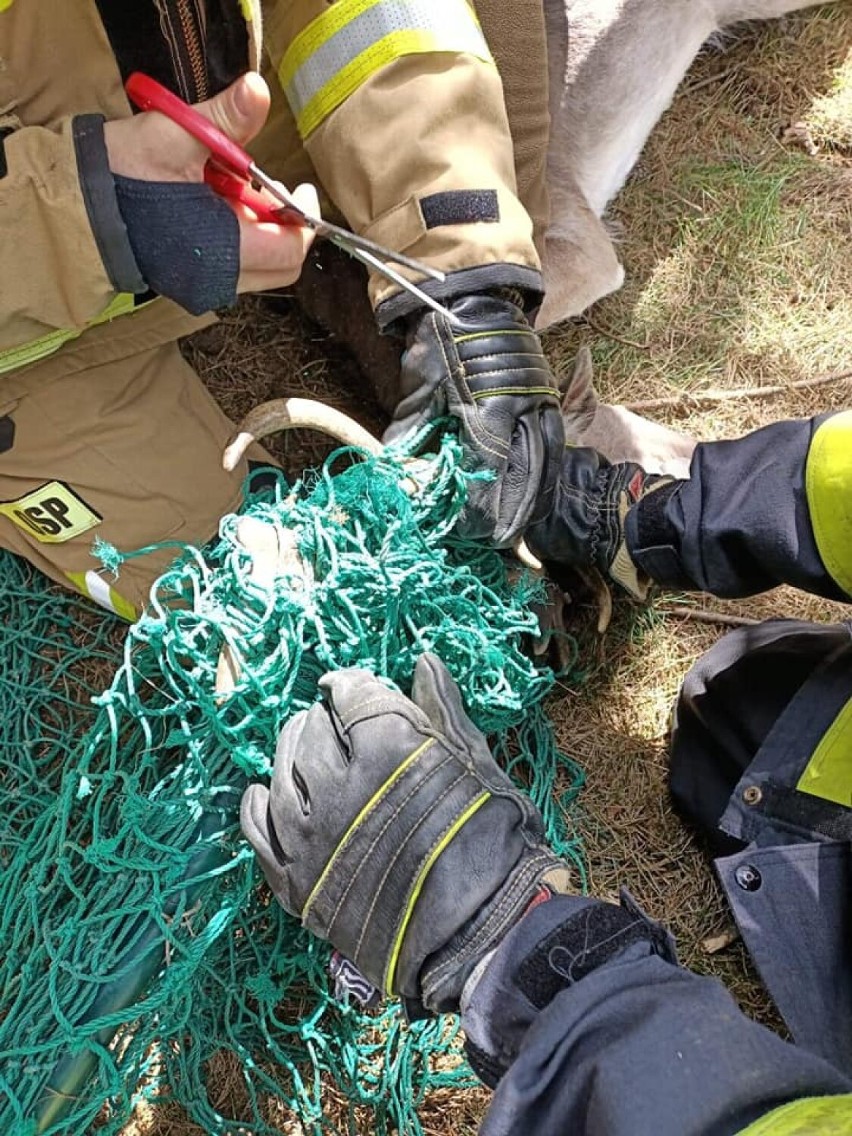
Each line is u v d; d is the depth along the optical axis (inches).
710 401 54.3
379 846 31.7
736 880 40.1
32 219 30.3
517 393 37.4
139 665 39.0
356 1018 43.0
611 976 25.8
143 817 35.1
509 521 37.8
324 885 32.3
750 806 40.7
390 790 32.2
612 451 49.7
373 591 35.6
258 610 34.4
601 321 55.1
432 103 36.9
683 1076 21.9
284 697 33.9
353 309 46.5
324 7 36.6
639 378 54.6
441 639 37.9
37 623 45.4
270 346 50.4
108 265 31.4
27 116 33.3
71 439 40.5
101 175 29.7
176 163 31.0
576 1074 23.6
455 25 37.3
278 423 35.6
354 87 37.0
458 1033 43.9
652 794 48.1
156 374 42.8
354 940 32.3
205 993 41.6
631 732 48.9
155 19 31.8
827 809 39.2
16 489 40.6
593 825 47.6
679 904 46.8
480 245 36.6
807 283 56.2
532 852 32.6
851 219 57.0
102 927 34.8
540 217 47.1
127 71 33.4
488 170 37.6
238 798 36.1
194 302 33.0
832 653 41.5
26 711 43.2
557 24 48.4
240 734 35.1
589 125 51.0
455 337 36.9
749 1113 21.2
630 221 56.6
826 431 35.1
